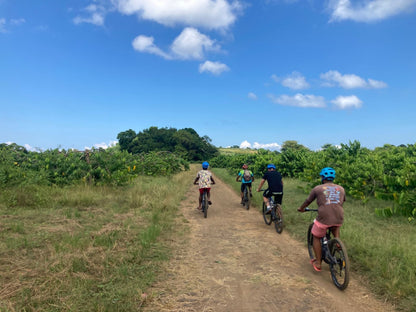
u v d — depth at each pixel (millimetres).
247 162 25688
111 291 3734
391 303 3578
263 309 3490
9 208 8156
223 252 5625
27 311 3172
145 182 17641
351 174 10641
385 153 12086
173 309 3461
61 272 4070
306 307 3541
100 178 13359
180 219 8492
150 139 83375
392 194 8609
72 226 6684
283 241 6402
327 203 4293
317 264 4570
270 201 7723
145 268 4609
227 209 10461
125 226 6898
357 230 6145
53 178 12461
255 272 4637
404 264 4363
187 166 31406
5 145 14438
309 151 20578
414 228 6523
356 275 4418
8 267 4273
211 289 4020
